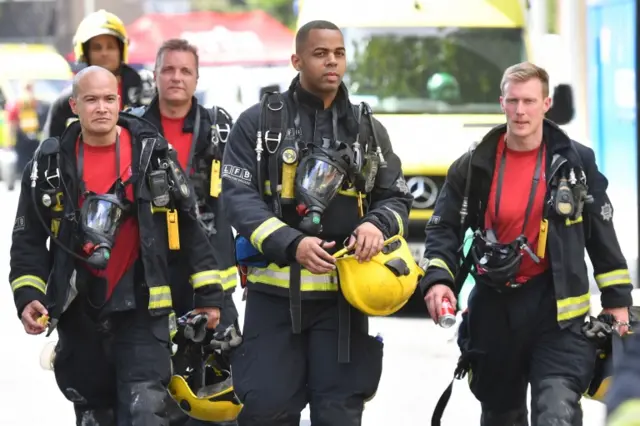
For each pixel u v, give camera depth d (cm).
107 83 1139
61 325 1170
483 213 1172
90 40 1562
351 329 1137
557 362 1152
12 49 6322
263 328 1142
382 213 1128
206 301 1191
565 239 1148
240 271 1175
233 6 9944
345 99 1145
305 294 1129
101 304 1146
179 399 1223
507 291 1165
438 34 2420
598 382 1185
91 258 1109
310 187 1102
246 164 1127
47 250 1175
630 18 3194
